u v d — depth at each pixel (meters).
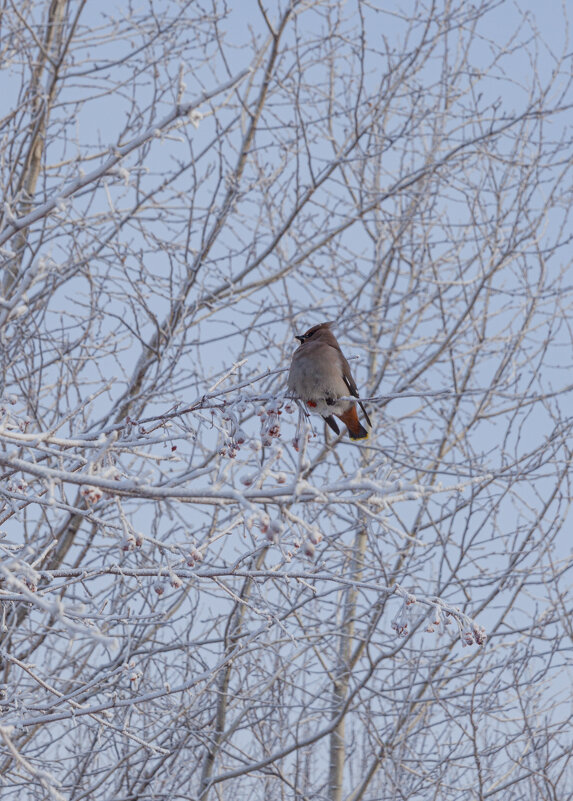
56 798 5.33
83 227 12.52
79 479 6.22
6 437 6.48
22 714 8.66
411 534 13.70
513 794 13.09
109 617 8.16
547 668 12.52
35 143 12.23
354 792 13.88
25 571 5.91
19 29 14.00
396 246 15.70
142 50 14.11
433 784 12.52
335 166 14.98
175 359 12.52
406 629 6.89
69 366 11.98
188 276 14.00
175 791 12.27
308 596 12.36
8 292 11.59
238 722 12.52
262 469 6.29
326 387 9.94
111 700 8.84
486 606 13.22
